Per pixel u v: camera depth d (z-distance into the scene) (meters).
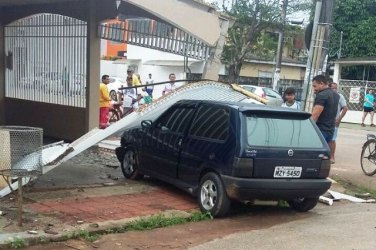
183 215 6.94
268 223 6.94
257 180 6.71
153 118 8.73
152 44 11.09
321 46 10.20
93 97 11.69
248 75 37.44
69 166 9.83
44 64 12.80
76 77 11.97
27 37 13.22
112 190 8.13
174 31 10.68
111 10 10.98
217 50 10.39
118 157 9.34
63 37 12.21
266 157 6.77
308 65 10.34
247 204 7.93
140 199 7.70
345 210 7.98
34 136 5.96
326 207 8.18
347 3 32.81
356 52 32.53
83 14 11.52
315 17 10.22
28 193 7.54
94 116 11.75
